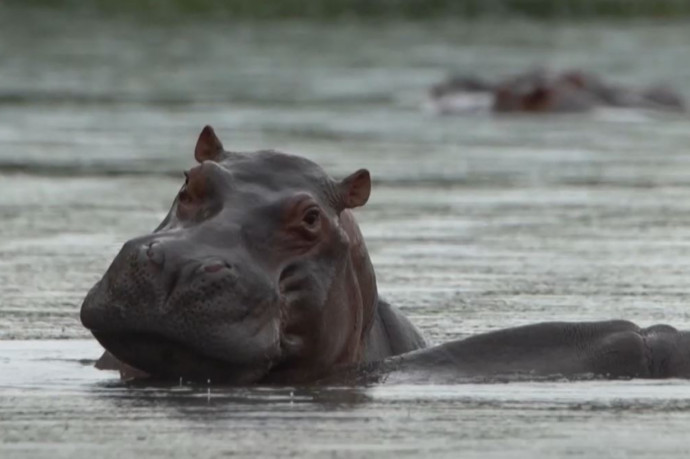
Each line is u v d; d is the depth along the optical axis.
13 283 42.03
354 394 26.61
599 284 42.41
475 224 56.53
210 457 21.75
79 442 22.69
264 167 28.34
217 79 147.12
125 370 29.22
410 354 29.27
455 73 155.62
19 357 31.30
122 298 26.31
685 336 29.56
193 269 26.25
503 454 22.14
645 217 58.88
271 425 23.91
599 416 24.92
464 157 84.12
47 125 103.19
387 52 181.62
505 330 29.48
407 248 50.09
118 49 178.88
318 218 27.91
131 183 69.50
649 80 147.38
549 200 64.38
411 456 21.92
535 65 162.75
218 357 26.36
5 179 70.81
